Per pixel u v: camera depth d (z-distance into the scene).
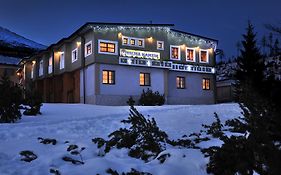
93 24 30.20
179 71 35.66
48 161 6.56
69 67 35.03
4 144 8.62
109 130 11.39
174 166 5.55
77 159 6.88
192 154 5.96
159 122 13.06
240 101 4.32
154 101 30.41
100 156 7.17
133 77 31.97
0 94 14.06
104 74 30.42
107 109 20.78
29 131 10.87
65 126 11.87
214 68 38.31
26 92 17.12
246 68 29.02
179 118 14.15
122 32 31.77
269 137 3.65
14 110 14.27
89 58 31.03
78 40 33.12
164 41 34.28
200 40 37.78
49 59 39.56
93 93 30.08
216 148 5.45
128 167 5.79
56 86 37.31
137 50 32.34
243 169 3.87
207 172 5.18
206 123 12.56
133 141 7.55
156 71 33.50
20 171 6.08
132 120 7.72
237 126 4.62
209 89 37.97
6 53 72.00
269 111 3.87
